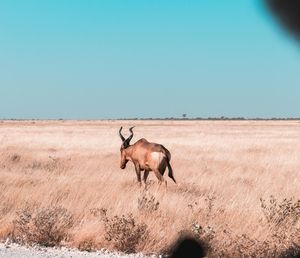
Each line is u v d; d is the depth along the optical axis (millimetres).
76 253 7594
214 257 7797
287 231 8828
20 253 7414
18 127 108875
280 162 24906
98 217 10016
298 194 14164
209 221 9742
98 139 50531
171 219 9938
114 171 20188
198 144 41344
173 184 16391
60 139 49906
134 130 92562
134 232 8383
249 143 42656
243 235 8039
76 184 14562
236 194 13000
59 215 9711
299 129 101812
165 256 7844
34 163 23453
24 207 11078
